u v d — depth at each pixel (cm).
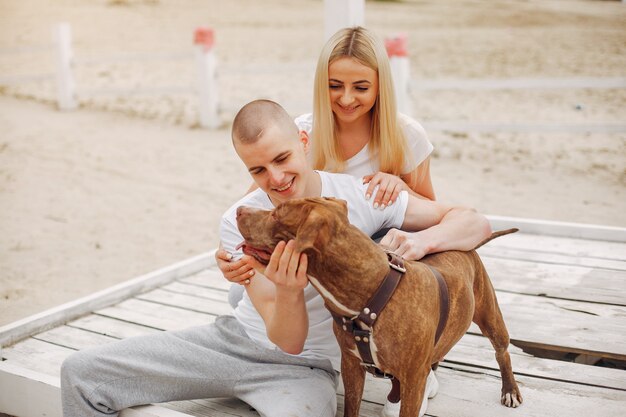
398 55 840
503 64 1652
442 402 322
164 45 2216
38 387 334
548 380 339
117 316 429
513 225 548
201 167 973
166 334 311
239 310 320
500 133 1127
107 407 300
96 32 2544
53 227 735
